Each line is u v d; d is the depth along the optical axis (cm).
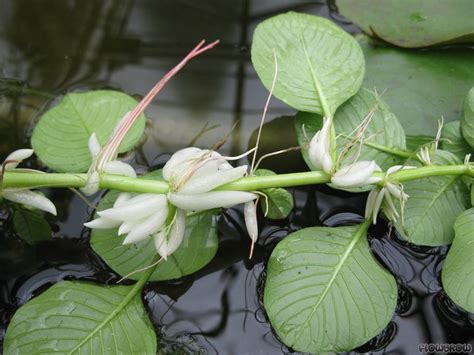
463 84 35
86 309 30
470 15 37
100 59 38
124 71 38
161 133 36
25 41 38
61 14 39
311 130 33
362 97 33
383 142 33
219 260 32
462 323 31
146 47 38
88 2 39
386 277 31
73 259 32
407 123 35
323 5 39
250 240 33
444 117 35
